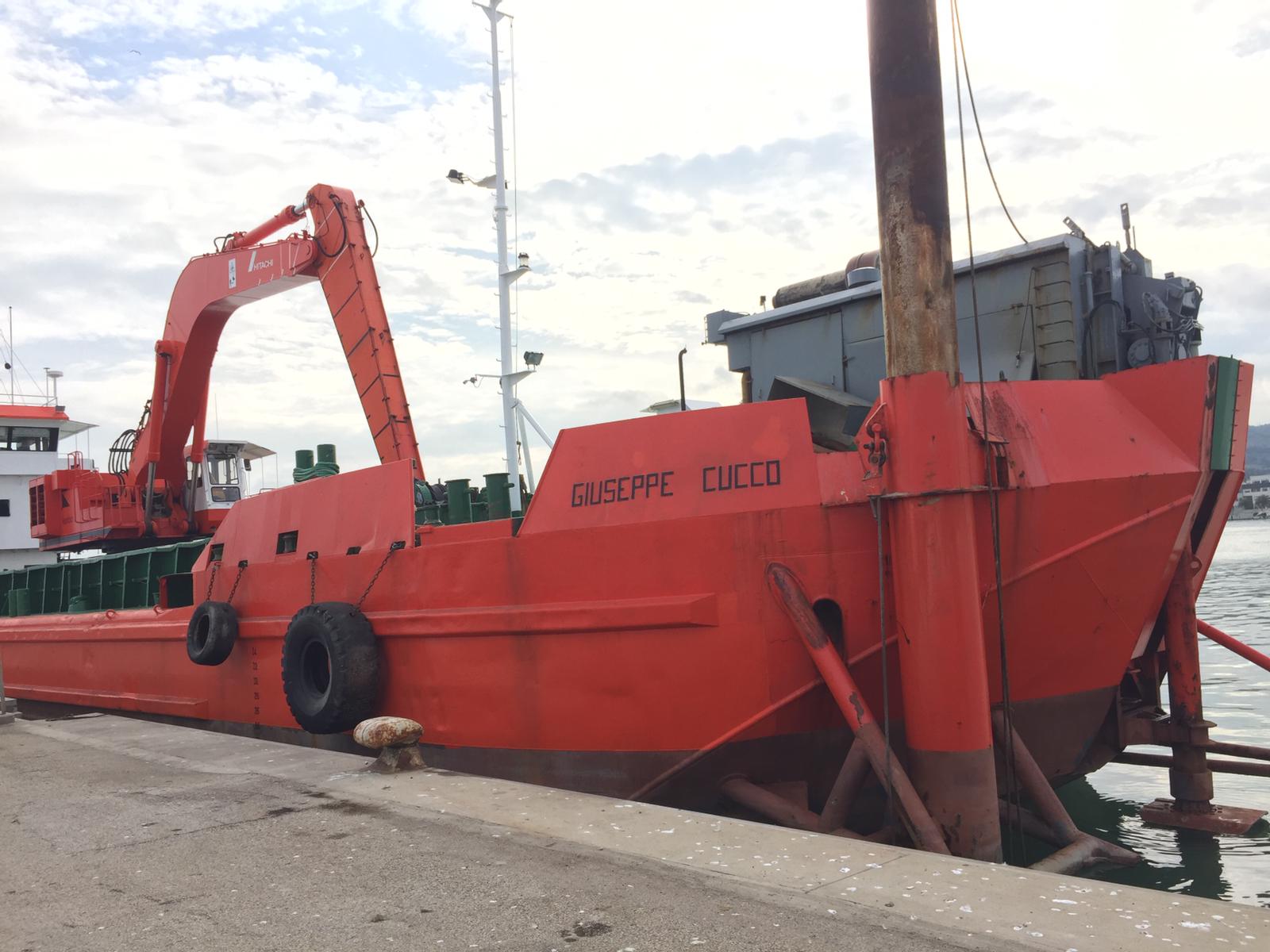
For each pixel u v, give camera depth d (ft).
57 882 12.97
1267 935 9.95
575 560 21.30
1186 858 20.57
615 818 15.20
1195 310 24.99
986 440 17.39
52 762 22.02
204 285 43.62
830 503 18.83
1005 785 18.88
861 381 27.91
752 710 19.43
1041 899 11.14
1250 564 159.02
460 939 10.51
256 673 30.27
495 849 13.78
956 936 10.16
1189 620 21.90
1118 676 20.63
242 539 32.12
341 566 26.86
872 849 13.25
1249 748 21.71
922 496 16.96
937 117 17.60
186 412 46.34
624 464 21.21
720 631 19.56
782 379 27.58
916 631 17.06
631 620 20.25
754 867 12.60
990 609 18.38
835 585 18.83
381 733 18.94
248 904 11.83
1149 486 19.06
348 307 37.70
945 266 17.39
